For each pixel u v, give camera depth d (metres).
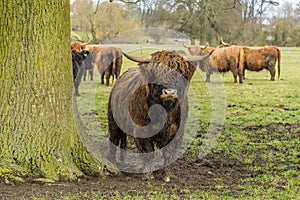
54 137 6.29
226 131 11.33
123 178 6.80
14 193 5.48
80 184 6.15
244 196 5.93
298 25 57.91
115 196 5.66
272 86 22.92
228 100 17.19
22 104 6.15
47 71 6.23
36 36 6.13
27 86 6.15
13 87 6.14
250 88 21.88
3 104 6.15
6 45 6.13
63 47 6.41
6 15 6.09
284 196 5.92
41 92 6.20
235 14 34.34
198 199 5.71
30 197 5.39
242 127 12.00
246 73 31.41
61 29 6.34
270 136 10.74
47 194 5.54
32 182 5.94
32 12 6.08
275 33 58.19
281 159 8.40
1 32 6.14
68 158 6.42
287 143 9.92
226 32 42.72
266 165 7.95
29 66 6.14
